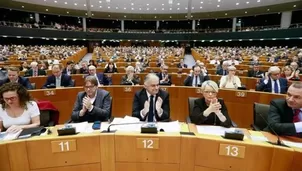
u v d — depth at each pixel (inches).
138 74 246.5
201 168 53.8
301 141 62.4
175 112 166.9
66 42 1001.5
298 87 67.9
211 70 318.7
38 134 59.2
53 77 177.9
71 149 53.2
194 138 53.0
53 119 95.1
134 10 912.3
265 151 48.9
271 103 78.1
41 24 892.0
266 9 805.9
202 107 87.5
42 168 52.5
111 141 54.8
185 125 70.6
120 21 1164.5
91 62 321.4
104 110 93.6
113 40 1015.6
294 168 47.4
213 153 52.2
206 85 85.4
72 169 54.1
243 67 355.3
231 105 152.4
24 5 786.8
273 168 49.0
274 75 157.8
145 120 93.2
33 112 82.2
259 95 143.2
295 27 711.7
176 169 55.3
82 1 778.8
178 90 164.2
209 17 986.7
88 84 95.0
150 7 863.7
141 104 96.2
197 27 1101.7
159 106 93.3
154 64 446.6
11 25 762.2
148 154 55.0
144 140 54.1
